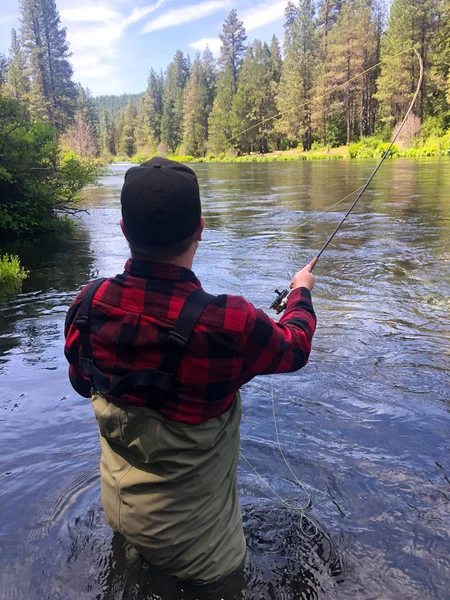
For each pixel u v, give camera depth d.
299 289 1.73
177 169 1.39
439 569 1.76
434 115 41.62
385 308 4.68
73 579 1.72
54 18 58.91
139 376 1.38
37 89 57.06
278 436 2.59
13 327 4.48
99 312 1.44
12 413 2.89
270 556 1.81
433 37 39.62
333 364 3.46
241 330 1.37
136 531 1.58
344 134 53.62
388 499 2.11
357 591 1.68
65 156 11.64
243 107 59.72
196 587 1.63
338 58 49.00
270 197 15.44
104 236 9.89
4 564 1.79
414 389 3.08
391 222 9.57
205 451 1.51
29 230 10.18
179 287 1.38
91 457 2.44
